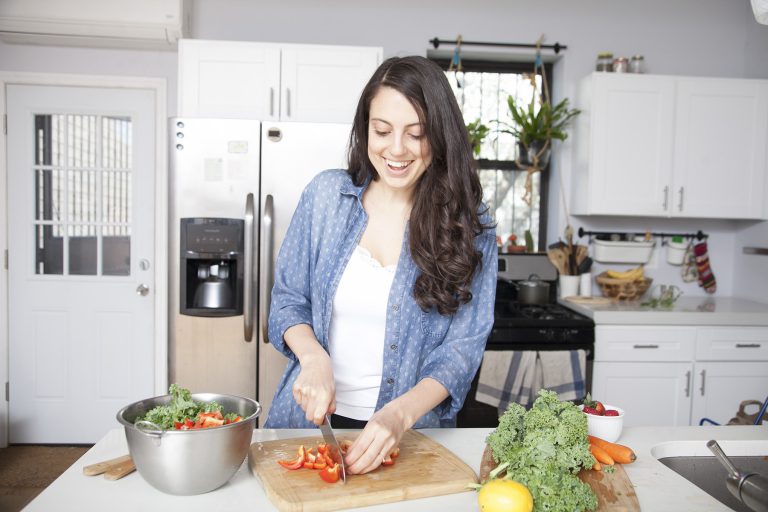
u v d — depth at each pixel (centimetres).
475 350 126
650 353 286
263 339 252
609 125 314
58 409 331
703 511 94
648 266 357
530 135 329
